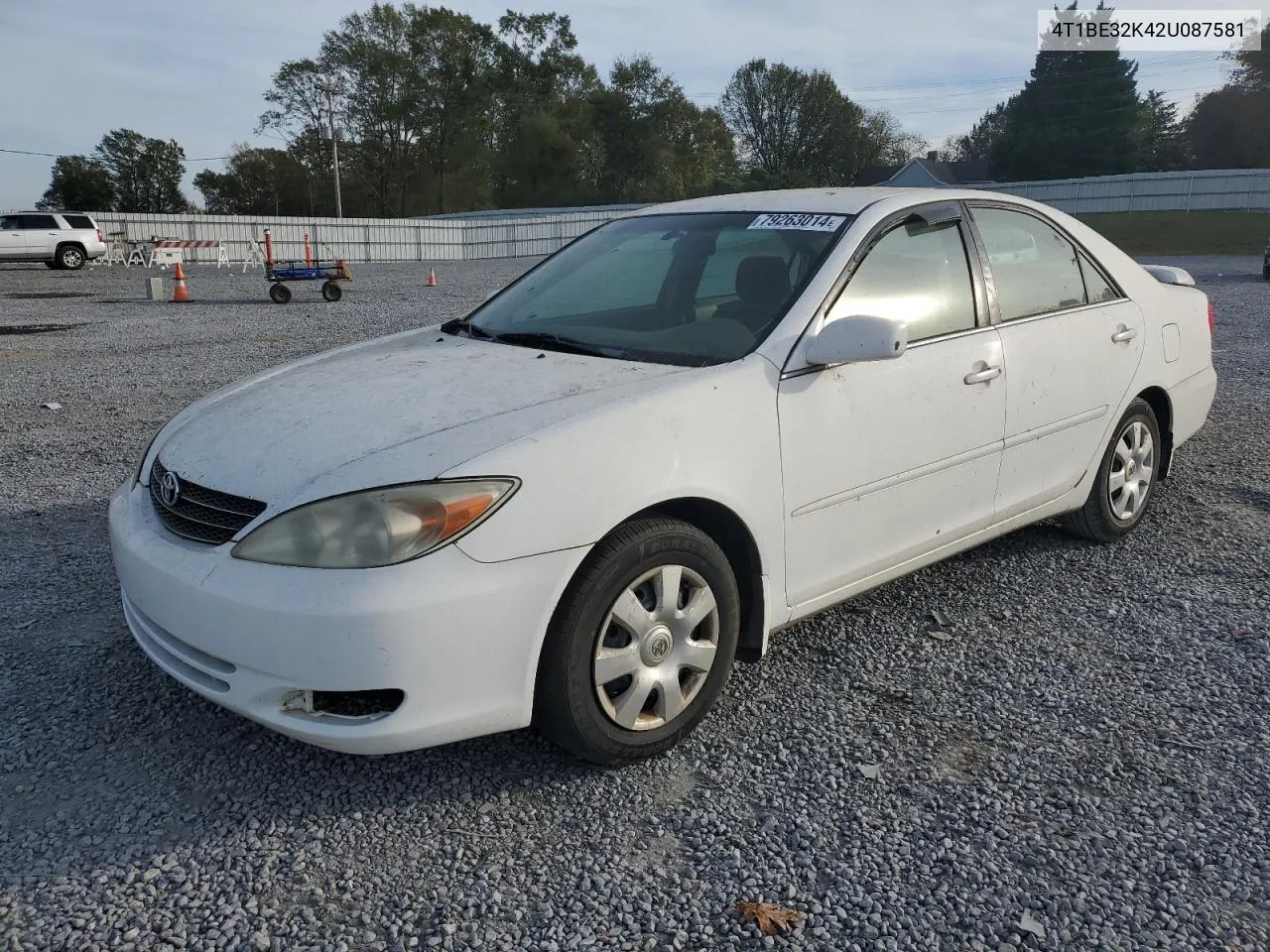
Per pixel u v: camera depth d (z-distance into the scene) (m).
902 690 3.27
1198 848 2.47
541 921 2.23
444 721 2.46
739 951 2.14
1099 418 4.24
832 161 84.00
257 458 2.67
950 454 3.54
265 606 2.38
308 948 2.15
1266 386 8.29
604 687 2.71
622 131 71.19
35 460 6.21
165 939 2.16
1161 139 73.81
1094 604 3.95
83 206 79.62
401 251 39.12
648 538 2.67
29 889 2.31
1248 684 3.29
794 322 3.11
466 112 73.50
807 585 3.18
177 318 14.85
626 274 3.72
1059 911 2.26
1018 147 65.44
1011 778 2.77
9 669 3.37
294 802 2.66
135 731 3.00
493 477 2.46
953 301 3.62
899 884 2.35
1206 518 4.96
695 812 2.62
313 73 72.25
